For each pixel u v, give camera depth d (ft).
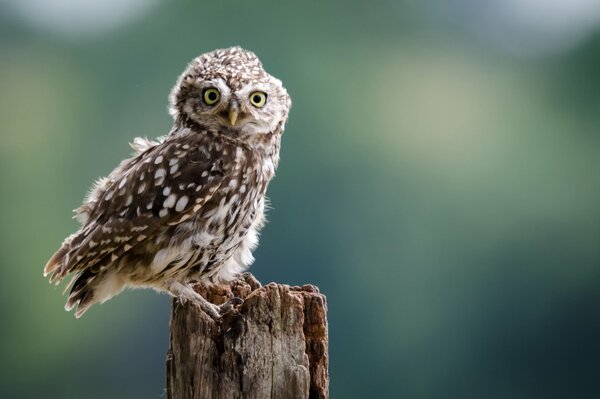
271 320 22.17
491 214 83.30
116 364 81.15
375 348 75.66
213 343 22.31
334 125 83.05
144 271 26.05
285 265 74.64
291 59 86.58
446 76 92.68
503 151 88.17
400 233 79.92
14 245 81.97
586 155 88.38
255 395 22.07
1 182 83.97
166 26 88.28
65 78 88.17
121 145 86.38
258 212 26.96
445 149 85.25
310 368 22.31
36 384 81.41
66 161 85.20
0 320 80.12
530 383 79.87
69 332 80.48
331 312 75.20
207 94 26.30
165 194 25.72
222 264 26.53
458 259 81.30
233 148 26.27
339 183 79.87
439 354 78.07
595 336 81.46
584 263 83.20
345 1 88.38
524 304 81.56
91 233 25.94
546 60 94.73
